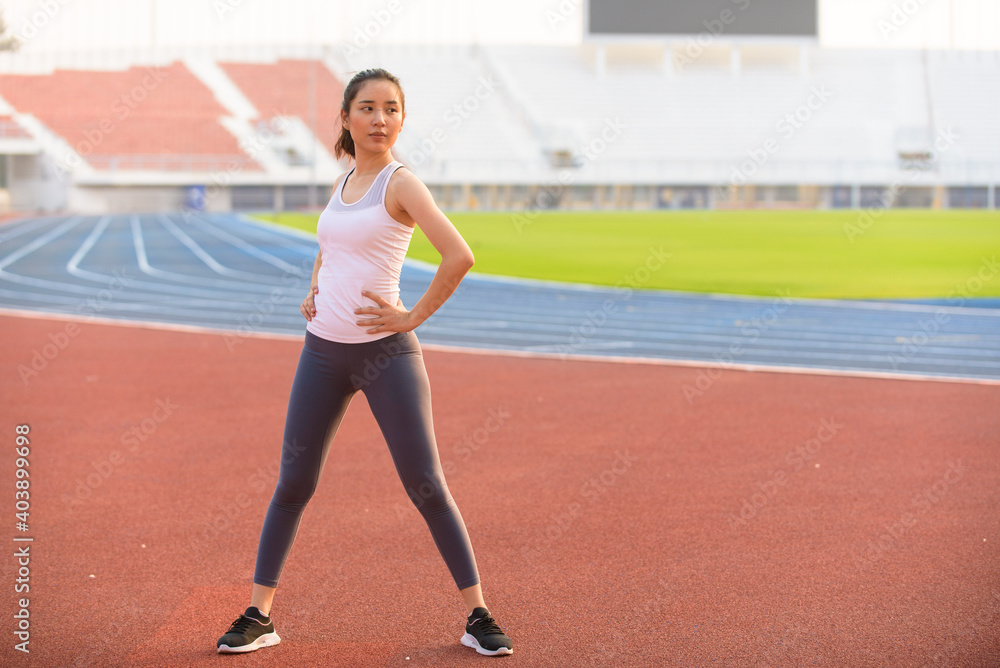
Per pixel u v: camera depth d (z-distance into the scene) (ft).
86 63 178.60
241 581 11.62
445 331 37.19
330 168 158.61
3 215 136.56
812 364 29.84
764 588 11.37
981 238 85.71
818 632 10.12
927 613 10.61
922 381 26.78
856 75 180.14
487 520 14.02
